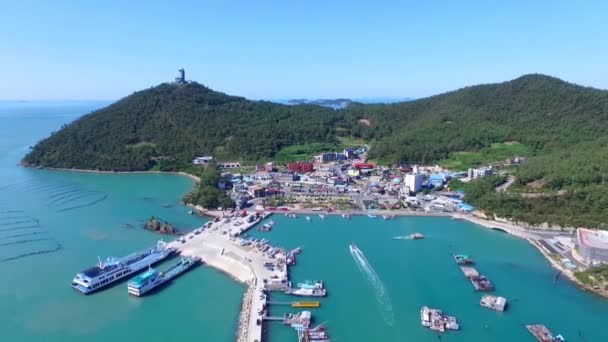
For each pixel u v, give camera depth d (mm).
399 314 135000
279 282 151500
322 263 173875
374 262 175750
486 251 190000
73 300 140625
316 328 124438
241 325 126562
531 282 158750
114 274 153750
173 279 158750
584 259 171375
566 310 138875
